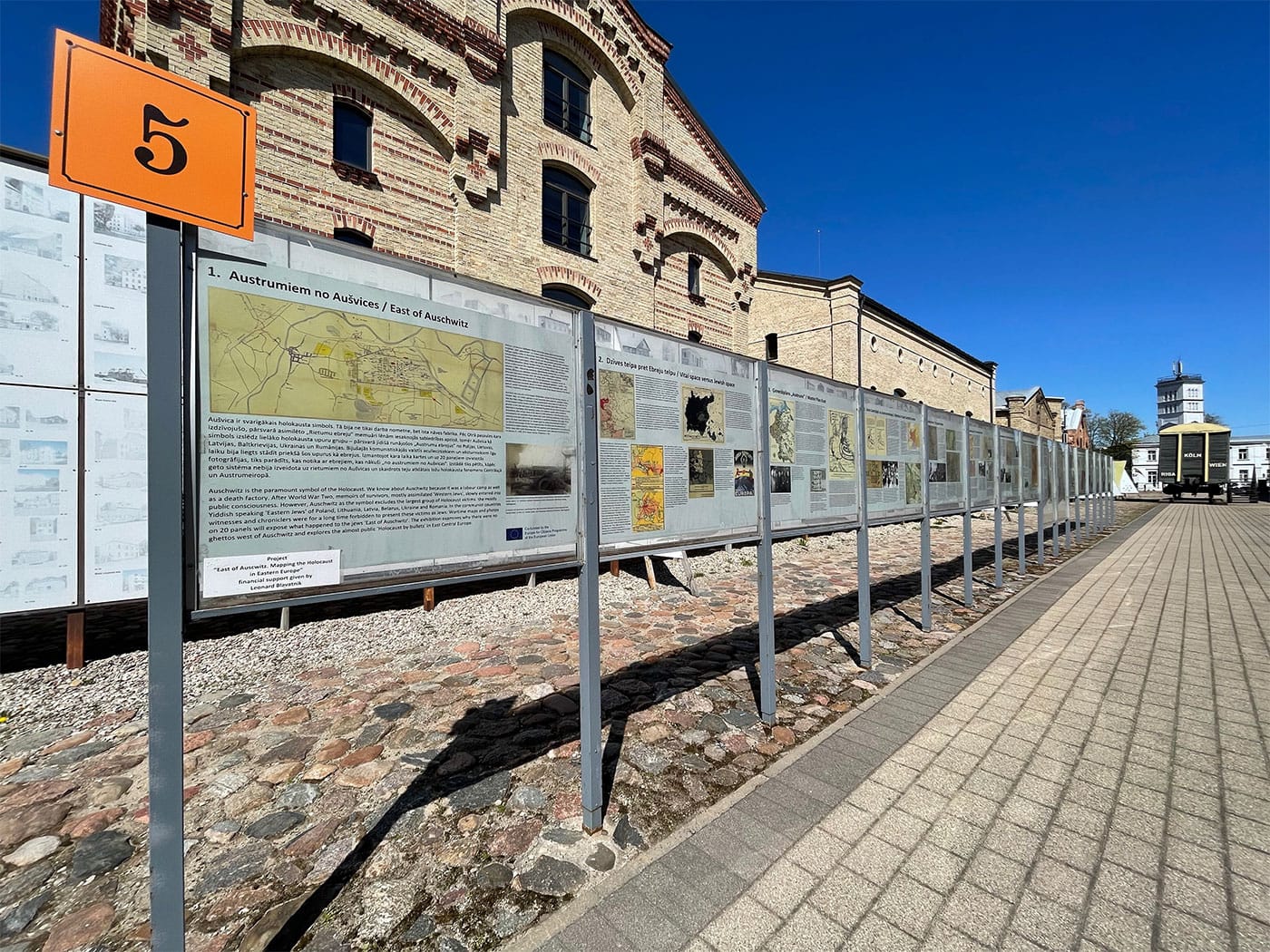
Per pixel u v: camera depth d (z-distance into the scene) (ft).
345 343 6.01
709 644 16.25
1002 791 8.54
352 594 6.00
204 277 5.10
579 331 8.30
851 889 6.52
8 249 12.89
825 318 56.49
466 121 25.34
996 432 23.90
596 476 8.25
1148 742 10.04
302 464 5.68
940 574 27.25
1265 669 13.73
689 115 38.78
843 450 14.35
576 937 5.85
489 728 10.85
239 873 6.86
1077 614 19.33
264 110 20.70
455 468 6.91
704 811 8.11
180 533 4.82
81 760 9.68
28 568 13.10
